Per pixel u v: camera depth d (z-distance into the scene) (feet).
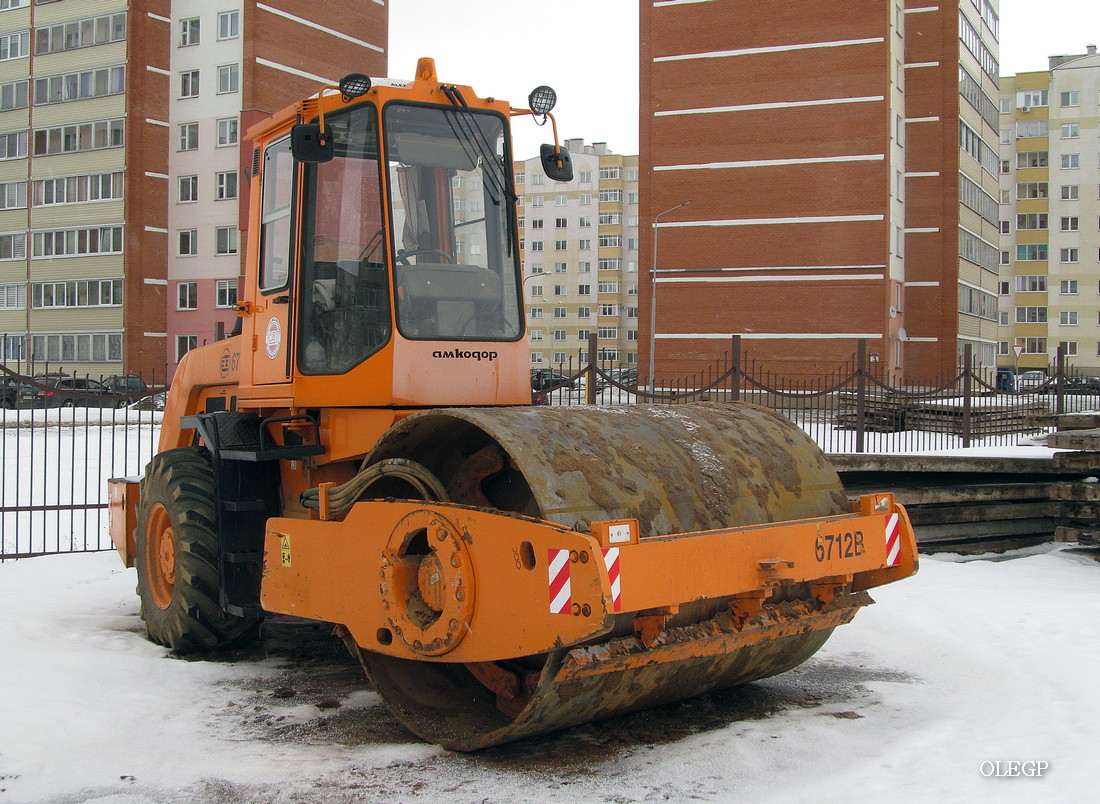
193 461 22.39
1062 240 265.34
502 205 20.03
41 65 167.43
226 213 158.30
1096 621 23.00
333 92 19.71
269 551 18.17
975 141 158.61
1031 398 71.87
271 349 20.71
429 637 14.84
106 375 162.40
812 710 17.84
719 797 13.91
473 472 16.87
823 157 134.82
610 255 276.62
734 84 138.10
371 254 18.81
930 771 14.52
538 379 26.68
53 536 40.83
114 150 161.07
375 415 18.63
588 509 14.42
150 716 17.60
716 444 17.35
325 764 15.33
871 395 64.75
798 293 135.74
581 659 13.64
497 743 15.34
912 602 25.31
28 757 15.39
